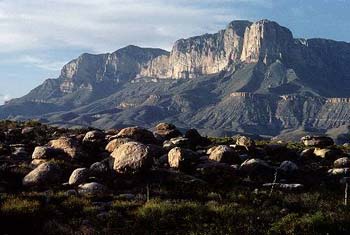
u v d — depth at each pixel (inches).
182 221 832.9
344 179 1251.2
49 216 842.8
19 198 922.7
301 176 1310.3
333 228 796.0
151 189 1074.7
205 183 1133.7
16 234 759.1
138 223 816.3
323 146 2046.0
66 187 1075.9
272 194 1048.2
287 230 781.9
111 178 1138.7
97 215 850.8
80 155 1330.0
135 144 1199.6
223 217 847.7
